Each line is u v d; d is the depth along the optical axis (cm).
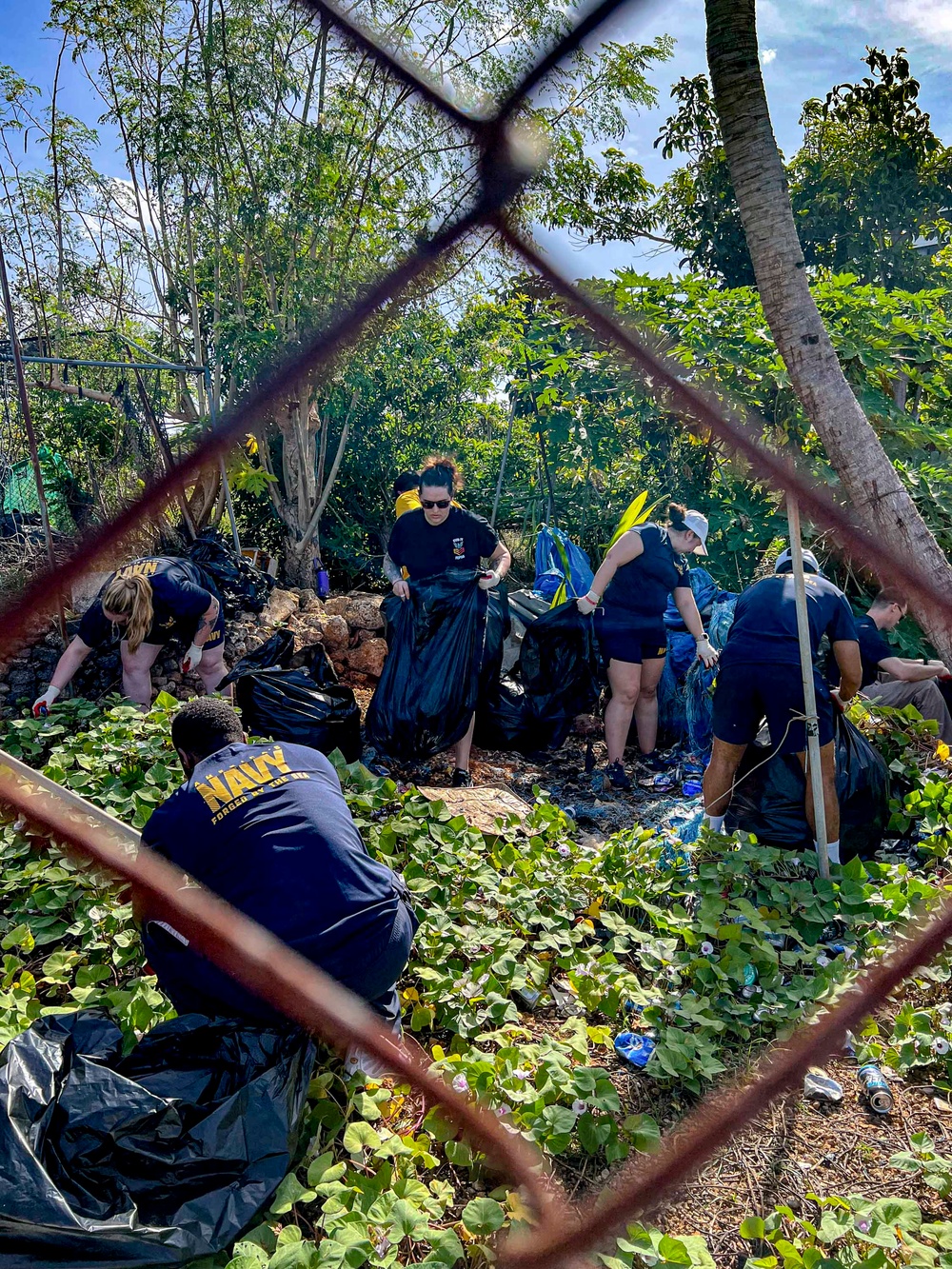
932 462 686
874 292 718
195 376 766
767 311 320
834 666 397
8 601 108
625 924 328
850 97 955
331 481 805
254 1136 213
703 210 938
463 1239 212
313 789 262
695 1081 263
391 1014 264
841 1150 243
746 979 304
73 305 854
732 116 308
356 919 243
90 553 110
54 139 838
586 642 529
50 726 450
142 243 836
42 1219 185
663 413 655
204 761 267
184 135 666
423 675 491
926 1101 262
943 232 1001
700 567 635
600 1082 247
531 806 450
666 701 552
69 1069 219
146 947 251
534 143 129
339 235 616
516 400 832
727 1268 210
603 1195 216
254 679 465
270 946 229
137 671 515
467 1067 246
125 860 187
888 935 327
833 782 379
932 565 305
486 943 310
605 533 809
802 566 354
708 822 397
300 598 716
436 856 351
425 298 129
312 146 614
